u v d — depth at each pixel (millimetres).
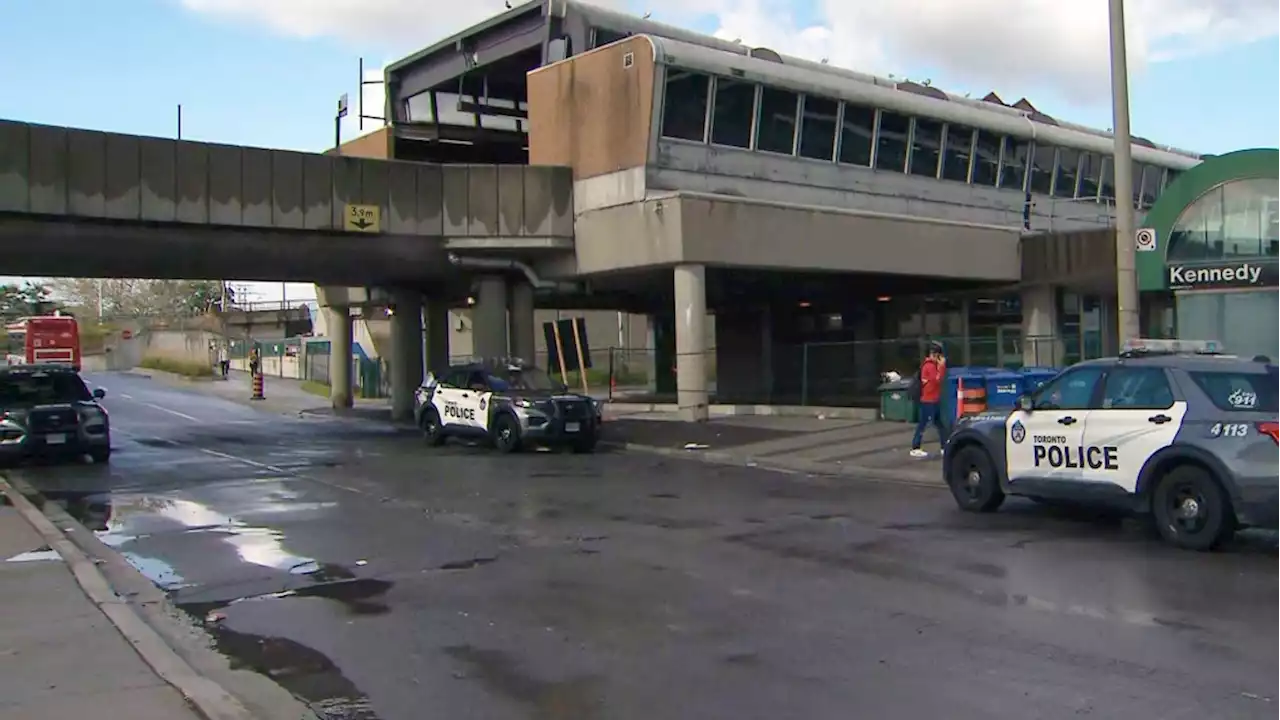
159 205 23672
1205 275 20359
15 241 23375
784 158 27953
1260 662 6555
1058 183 36500
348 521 12805
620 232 25875
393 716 5883
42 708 5676
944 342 31469
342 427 31375
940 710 5770
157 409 39906
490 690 6297
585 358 36250
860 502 13969
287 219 25109
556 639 7359
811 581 9047
